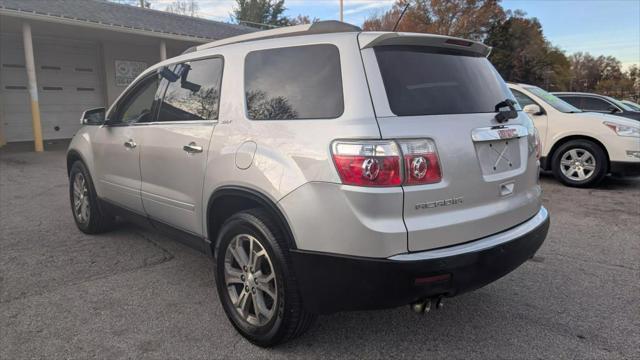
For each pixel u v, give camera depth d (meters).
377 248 2.38
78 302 3.52
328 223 2.49
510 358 2.84
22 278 3.96
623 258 4.50
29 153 12.02
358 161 2.39
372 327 3.20
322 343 3.00
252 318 2.99
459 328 3.20
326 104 2.66
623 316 3.36
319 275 2.56
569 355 2.87
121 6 16.83
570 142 7.87
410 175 2.42
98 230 5.11
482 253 2.59
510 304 3.55
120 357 2.82
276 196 2.70
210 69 3.49
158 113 3.89
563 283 3.93
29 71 11.97
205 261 4.39
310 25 2.92
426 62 2.81
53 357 2.81
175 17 18.34
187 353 2.87
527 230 2.96
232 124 3.12
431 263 2.41
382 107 2.50
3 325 3.18
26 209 6.30
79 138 5.08
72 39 15.45
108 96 16.53
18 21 12.04
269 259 2.77
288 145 2.71
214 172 3.15
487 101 2.99
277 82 2.96
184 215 3.57
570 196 7.20
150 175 3.90
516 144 3.07
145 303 3.52
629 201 6.85
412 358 2.84
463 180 2.61
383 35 2.64
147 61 17.61
